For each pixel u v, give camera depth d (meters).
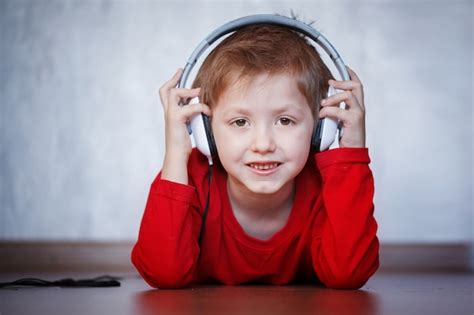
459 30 3.54
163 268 1.38
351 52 3.54
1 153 3.41
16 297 1.23
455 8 3.54
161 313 0.95
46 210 3.40
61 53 3.46
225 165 1.37
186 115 1.39
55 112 3.44
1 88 3.43
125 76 3.48
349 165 1.39
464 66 3.53
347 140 1.40
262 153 1.32
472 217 3.48
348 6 3.54
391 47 3.54
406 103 3.53
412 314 0.93
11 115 3.43
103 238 3.41
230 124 1.35
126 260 3.19
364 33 3.54
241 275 1.53
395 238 3.47
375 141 3.51
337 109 1.39
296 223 1.50
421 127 3.52
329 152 1.41
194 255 1.42
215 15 3.52
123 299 1.17
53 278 2.05
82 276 2.17
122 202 3.43
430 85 3.53
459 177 3.50
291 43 1.40
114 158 3.44
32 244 3.24
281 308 1.00
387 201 3.49
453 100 3.53
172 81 1.48
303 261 1.56
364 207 1.38
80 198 3.41
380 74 3.53
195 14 3.52
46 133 3.43
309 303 1.07
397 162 3.50
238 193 1.47
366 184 1.40
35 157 3.42
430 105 3.53
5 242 3.28
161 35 3.50
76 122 3.45
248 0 3.52
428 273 2.49
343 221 1.37
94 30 3.48
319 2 3.53
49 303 1.11
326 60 3.00
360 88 1.42
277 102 1.32
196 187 1.48
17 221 3.39
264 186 1.34
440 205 3.49
